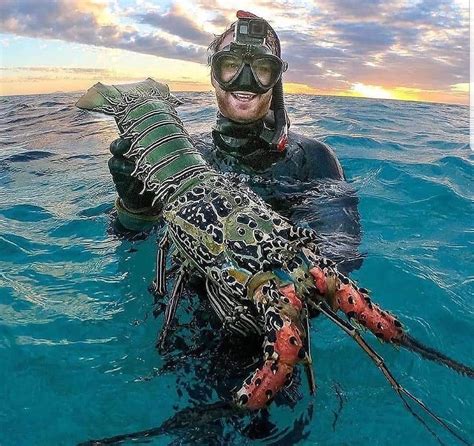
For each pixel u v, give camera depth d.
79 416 0.73
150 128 0.85
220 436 0.64
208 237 0.69
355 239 0.98
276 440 0.66
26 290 1.04
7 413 0.74
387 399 0.74
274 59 0.97
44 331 0.90
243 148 1.06
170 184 0.77
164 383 0.76
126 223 1.09
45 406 0.75
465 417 0.72
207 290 0.74
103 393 0.76
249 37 0.97
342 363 0.80
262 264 0.65
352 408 0.72
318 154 1.14
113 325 0.91
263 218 0.69
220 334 0.76
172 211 0.73
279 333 0.60
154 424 0.70
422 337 0.88
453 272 1.12
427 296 1.01
